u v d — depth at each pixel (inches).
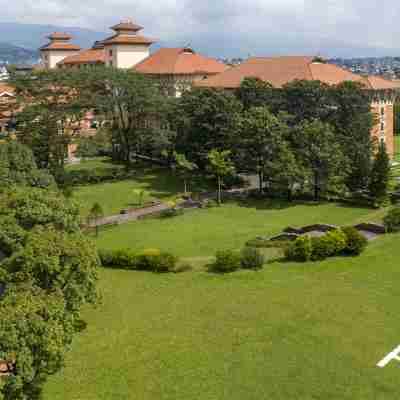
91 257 1638.8
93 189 3951.8
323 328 1748.3
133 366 1549.0
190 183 4008.4
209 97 3750.0
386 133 4758.9
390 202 3385.8
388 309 1876.2
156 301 1972.2
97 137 4018.2
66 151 4133.9
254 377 1492.4
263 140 3437.5
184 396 1413.6
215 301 1961.1
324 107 3988.7
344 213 3213.6
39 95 3878.0
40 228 1742.1
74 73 3998.5
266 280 2140.7
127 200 3654.0
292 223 3051.2
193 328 1765.5
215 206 3459.6
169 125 4220.0
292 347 1640.0
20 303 1211.2
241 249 2544.3
